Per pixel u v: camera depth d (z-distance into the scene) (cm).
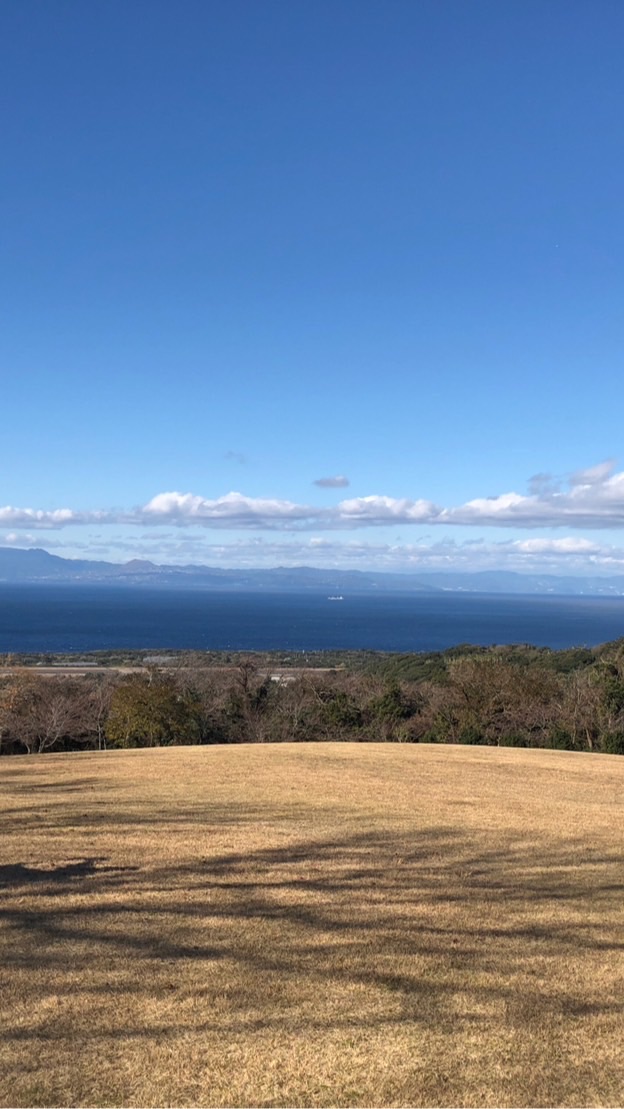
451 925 907
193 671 5766
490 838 1455
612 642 6850
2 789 2006
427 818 1652
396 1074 550
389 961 776
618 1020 645
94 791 1970
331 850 1311
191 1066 558
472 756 2867
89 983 706
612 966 777
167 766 2478
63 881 1074
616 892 1084
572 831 1548
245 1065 560
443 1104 516
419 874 1163
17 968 741
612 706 3922
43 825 1484
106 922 890
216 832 1438
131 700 3981
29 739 4116
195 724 4144
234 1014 644
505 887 1101
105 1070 552
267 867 1177
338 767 2477
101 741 4244
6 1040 593
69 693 4506
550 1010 663
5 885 1050
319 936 852
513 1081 542
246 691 5078
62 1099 516
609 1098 523
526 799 1973
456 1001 679
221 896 1008
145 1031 611
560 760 2825
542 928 906
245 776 2264
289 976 729
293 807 1752
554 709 4228
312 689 5091
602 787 2252
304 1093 526
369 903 993
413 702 4741
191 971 738
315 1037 603
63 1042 591
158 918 906
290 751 2897
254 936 847
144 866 1166
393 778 2269
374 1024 628
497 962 782
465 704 4391
